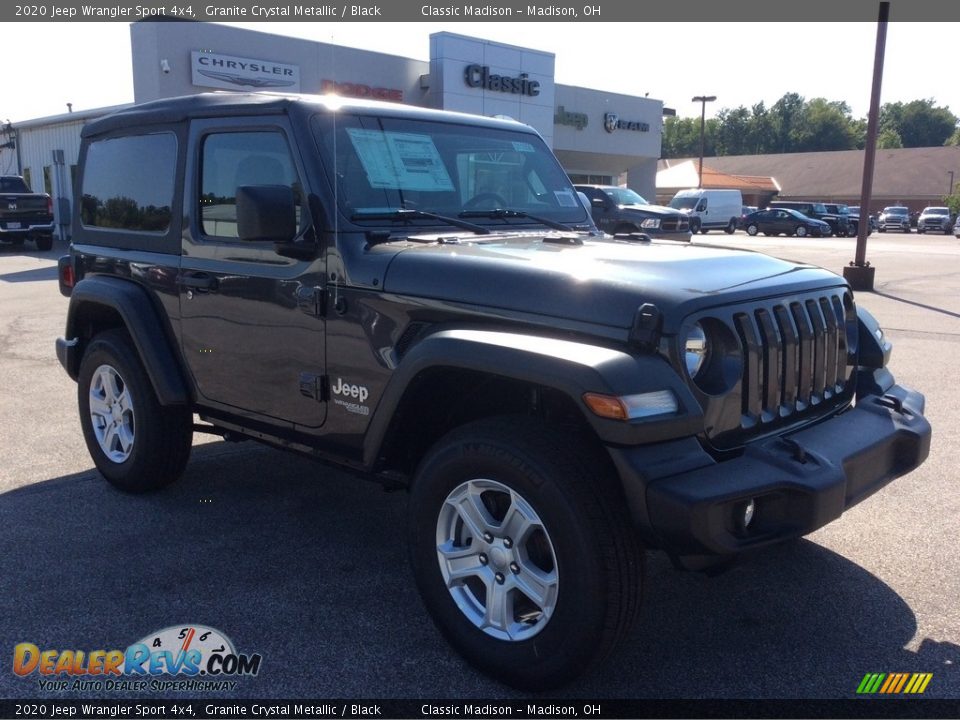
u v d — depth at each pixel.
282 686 3.08
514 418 3.05
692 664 3.22
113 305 4.52
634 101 36.22
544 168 4.67
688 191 42.44
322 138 3.71
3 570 3.94
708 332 2.98
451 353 3.01
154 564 4.02
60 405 6.93
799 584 3.86
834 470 2.97
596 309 2.92
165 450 4.66
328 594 3.74
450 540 3.19
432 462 3.16
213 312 4.11
